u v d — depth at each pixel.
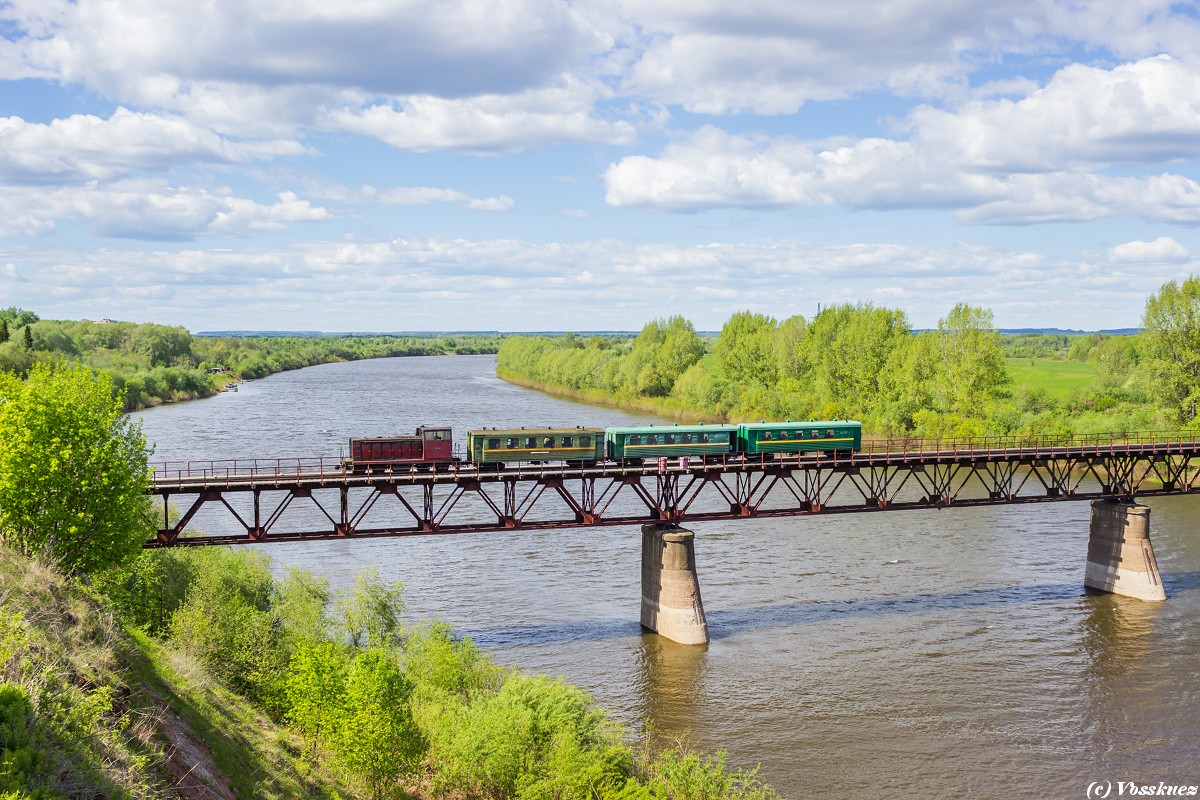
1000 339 132.00
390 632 49.34
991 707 48.75
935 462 68.06
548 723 36.00
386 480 55.38
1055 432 120.75
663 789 35.22
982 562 77.25
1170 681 52.22
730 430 69.56
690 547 58.47
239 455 112.88
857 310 160.12
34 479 37.47
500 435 63.34
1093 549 70.75
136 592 44.53
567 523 59.38
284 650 43.09
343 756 33.53
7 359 167.12
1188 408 118.50
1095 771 42.19
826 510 64.88
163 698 31.06
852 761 42.78
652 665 54.16
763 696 49.97
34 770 21.12
